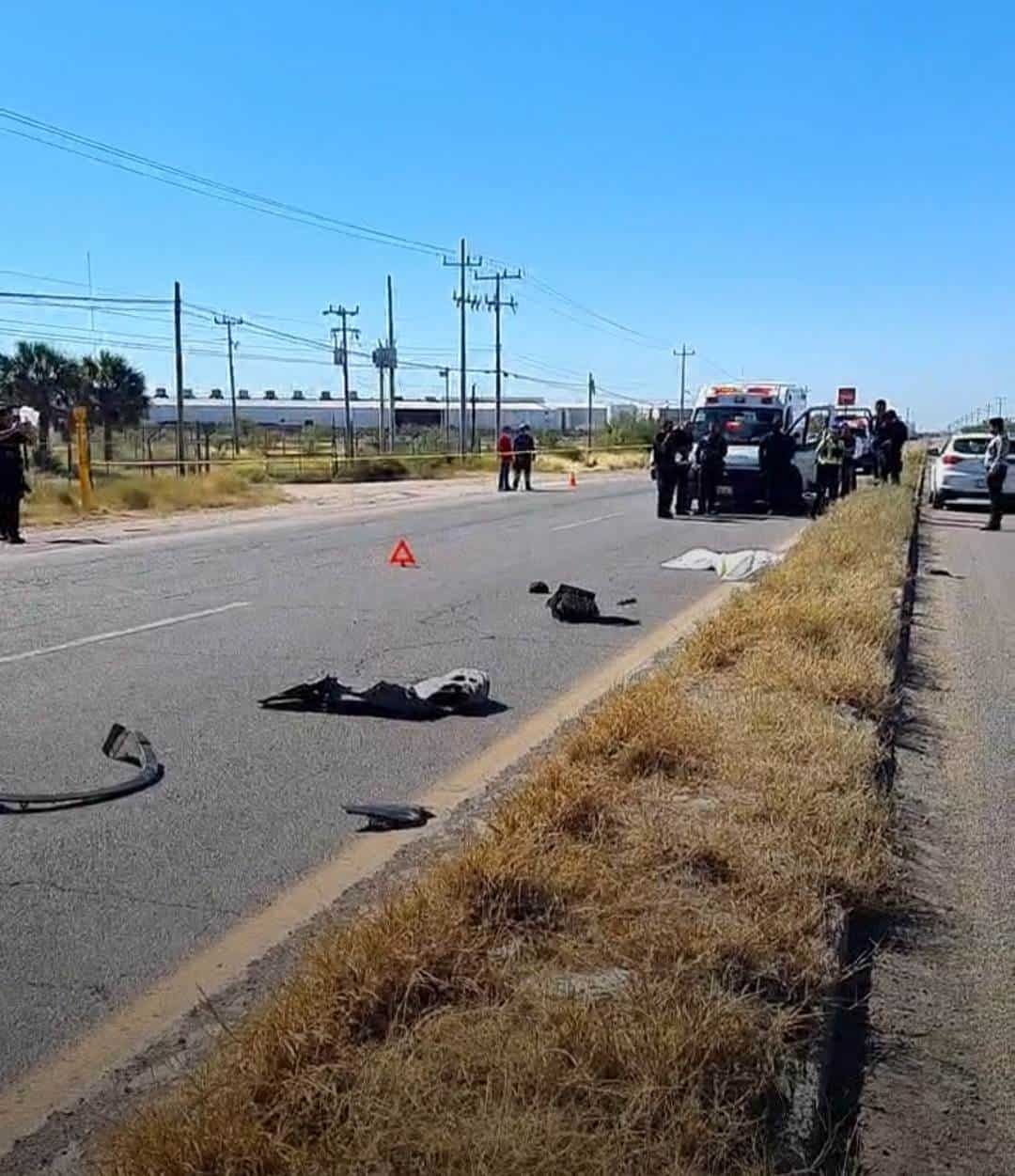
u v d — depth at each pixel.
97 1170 3.34
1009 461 28.67
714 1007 3.79
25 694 9.18
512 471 41.88
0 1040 4.28
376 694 8.77
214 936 5.09
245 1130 3.20
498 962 4.16
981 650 11.67
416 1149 3.12
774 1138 3.40
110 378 63.06
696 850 5.16
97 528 24.00
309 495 36.00
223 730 8.22
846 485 31.11
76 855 5.96
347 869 5.83
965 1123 3.83
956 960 4.94
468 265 70.31
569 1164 3.07
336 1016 3.76
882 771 6.89
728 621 10.21
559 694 9.48
